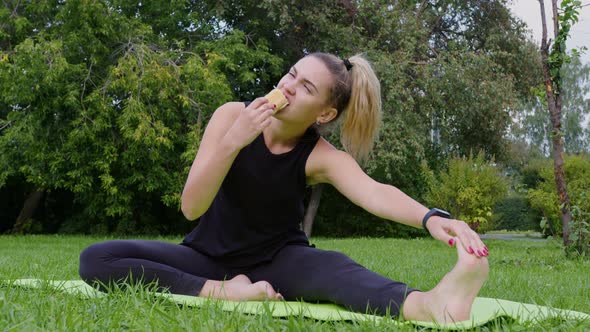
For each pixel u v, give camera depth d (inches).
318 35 494.6
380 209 79.4
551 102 256.5
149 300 75.5
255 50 498.9
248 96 522.9
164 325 63.5
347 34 479.5
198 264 92.7
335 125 92.9
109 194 451.2
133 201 490.6
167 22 477.4
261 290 84.0
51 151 422.3
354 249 322.0
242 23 519.2
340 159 88.1
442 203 401.4
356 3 493.0
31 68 387.5
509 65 537.0
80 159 419.8
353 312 79.3
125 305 72.6
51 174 428.5
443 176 406.9
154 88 409.7
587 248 255.1
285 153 88.4
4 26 444.1
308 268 87.1
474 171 398.3
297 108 84.0
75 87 406.6
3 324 63.6
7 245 319.0
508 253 302.4
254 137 79.0
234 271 93.0
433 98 478.9
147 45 434.9
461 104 490.6
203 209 83.4
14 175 463.2
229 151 79.2
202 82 422.3
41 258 213.9
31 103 413.1
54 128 422.6
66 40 416.5
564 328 68.4
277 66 490.9
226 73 490.0
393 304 75.5
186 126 450.6
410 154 482.0
